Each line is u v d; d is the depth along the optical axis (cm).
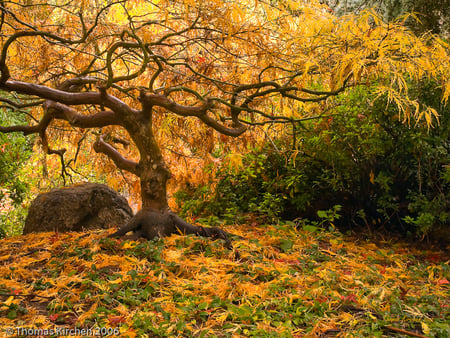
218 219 600
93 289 336
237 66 496
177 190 732
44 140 558
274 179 622
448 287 392
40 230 548
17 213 779
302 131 568
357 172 600
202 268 373
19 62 524
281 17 448
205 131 529
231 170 629
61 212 548
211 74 503
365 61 395
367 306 327
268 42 462
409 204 552
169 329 275
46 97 436
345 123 570
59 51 527
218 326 290
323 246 502
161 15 430
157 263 382
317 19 426
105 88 431
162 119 534
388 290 359
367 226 599
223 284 344
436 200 550
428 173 556
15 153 709
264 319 293
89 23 481
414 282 405
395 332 289
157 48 514
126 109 447
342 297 332
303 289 350
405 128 544
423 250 548
